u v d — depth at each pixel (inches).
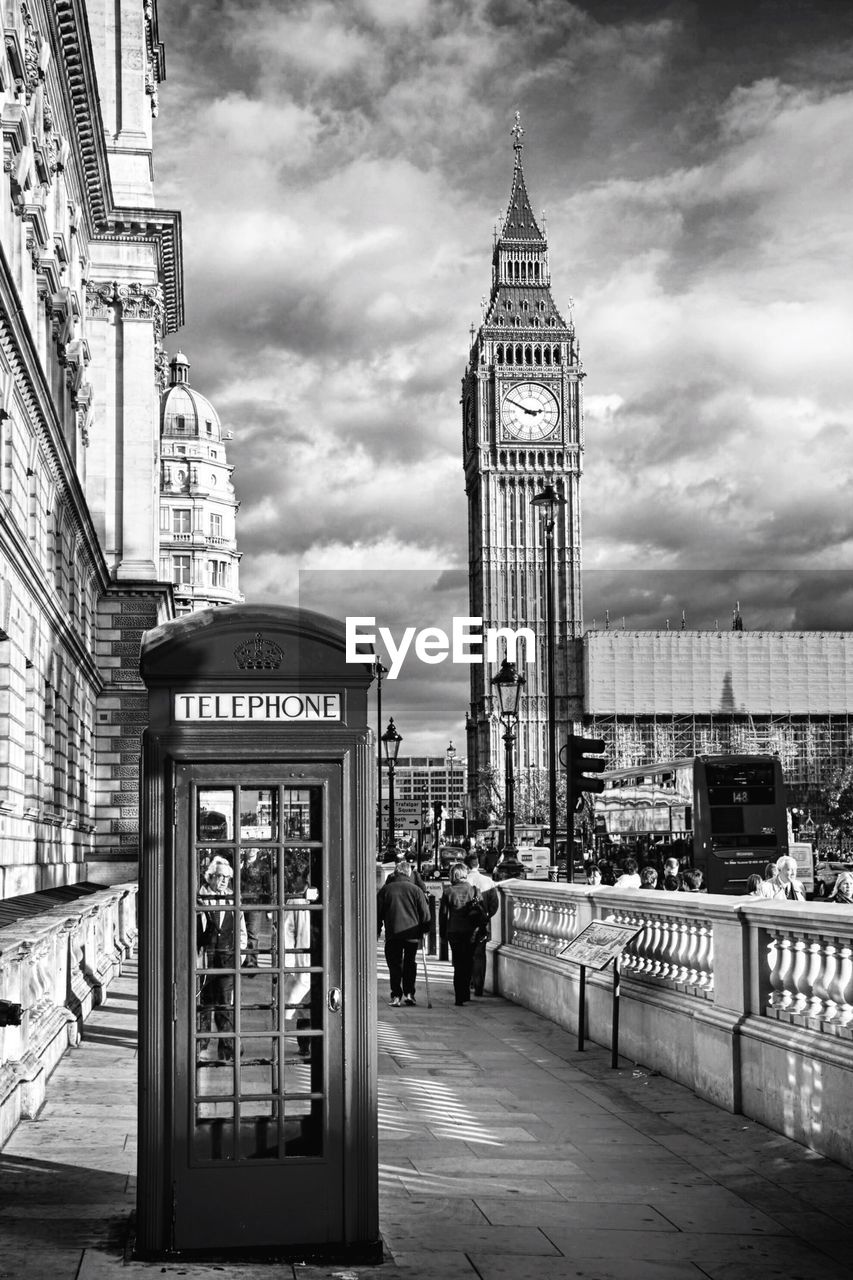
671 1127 530.6
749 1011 555.8
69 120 1968.5
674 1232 387.2
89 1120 511.8
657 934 688.4
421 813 3299.7
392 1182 438.9
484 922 973.8
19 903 1214.3
